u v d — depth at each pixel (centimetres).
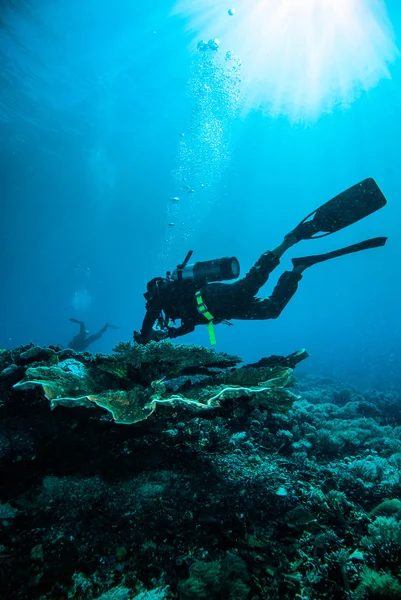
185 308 330
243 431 371
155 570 171
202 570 168
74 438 245
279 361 311
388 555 185
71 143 3362
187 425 300
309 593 168
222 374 274
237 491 240
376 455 374
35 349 315
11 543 180
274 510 227
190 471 257
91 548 181
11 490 220
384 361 2491
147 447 259
